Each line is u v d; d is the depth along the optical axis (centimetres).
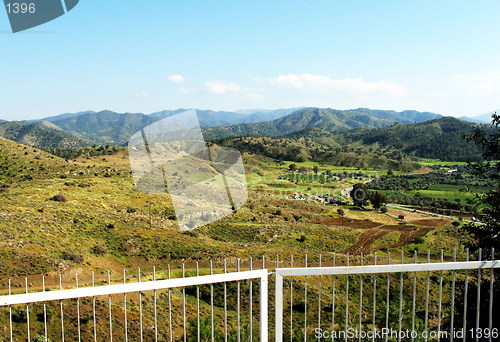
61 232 3656
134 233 3712
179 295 1959
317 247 5028
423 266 434
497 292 670
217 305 1719
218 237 4500
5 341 1496
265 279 409
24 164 8388
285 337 782
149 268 3002
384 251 5012
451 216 7844
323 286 1898
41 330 1603
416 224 7056
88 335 1594
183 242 3619
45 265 2714
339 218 7481
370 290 1802
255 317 1481
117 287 376
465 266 445
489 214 1069
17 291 2030
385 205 9319
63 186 5759
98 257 3206
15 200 4731
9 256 2778
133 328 1658
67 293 366
